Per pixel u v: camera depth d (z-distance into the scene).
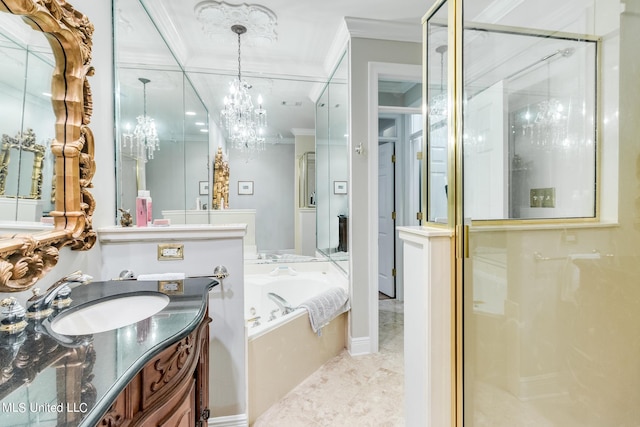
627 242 1.46
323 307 2.18
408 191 3.59
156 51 2.21
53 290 0.93
